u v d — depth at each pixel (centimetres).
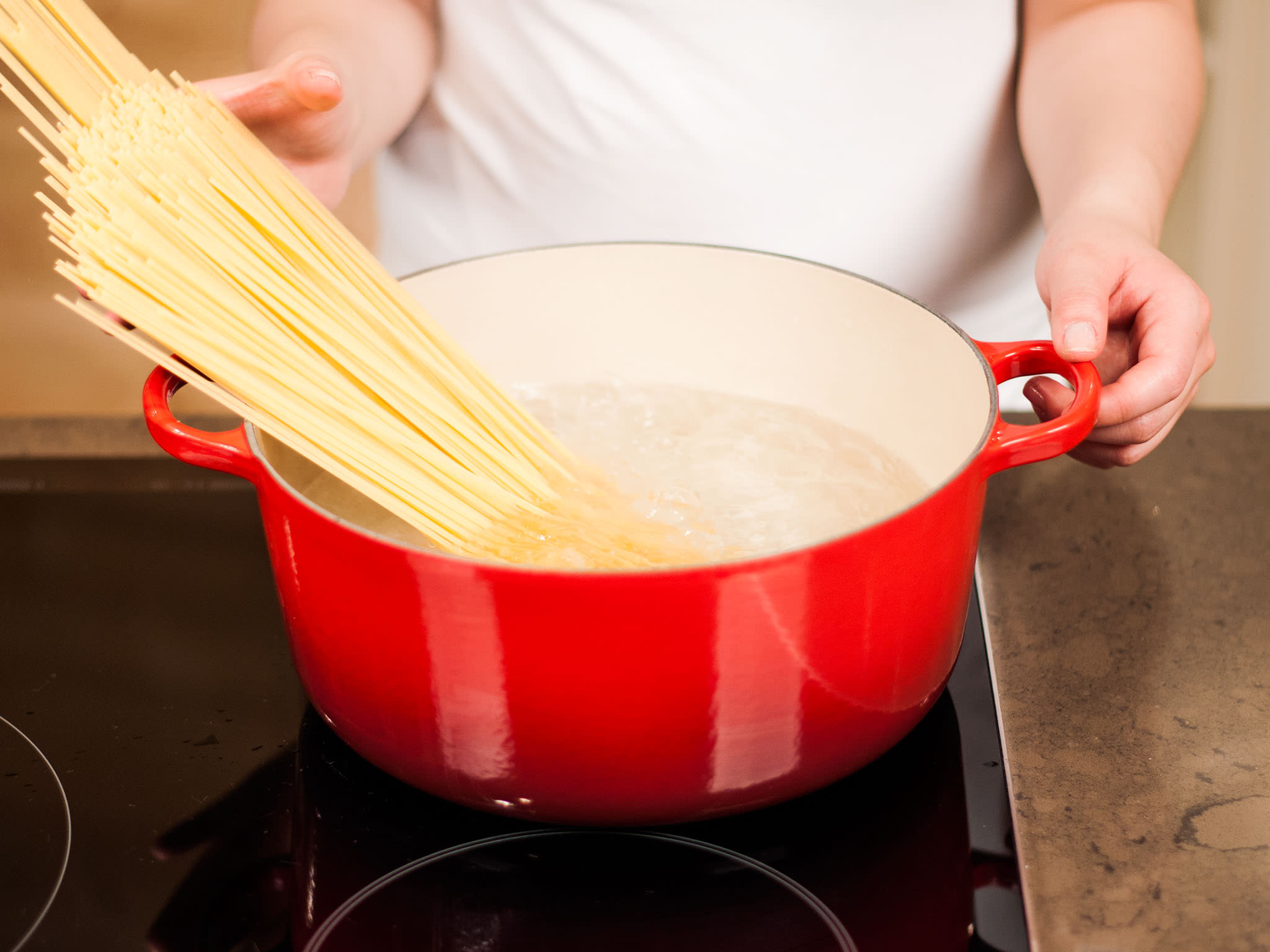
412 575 69
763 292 95
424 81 126
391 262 141
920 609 73
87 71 77
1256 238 176
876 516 88
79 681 84
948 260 126
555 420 97
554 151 125
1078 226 94
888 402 92
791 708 72
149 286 73
